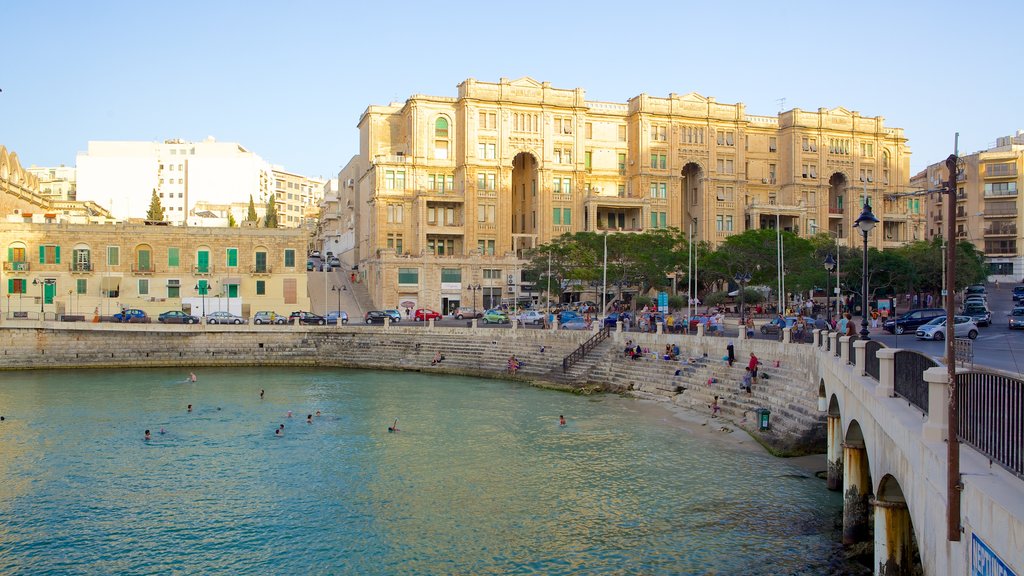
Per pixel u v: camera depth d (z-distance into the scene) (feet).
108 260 308.81
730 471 124.16
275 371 256.11
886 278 311.06
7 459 134.62
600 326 245.45
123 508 109.70
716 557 90.22
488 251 399.65
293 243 327.06
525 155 415.85
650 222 416.46
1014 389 39.58
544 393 205.77
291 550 94.79
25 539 98.43
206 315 308.40
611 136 431.43
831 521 100.37
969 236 447.42
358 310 371.76
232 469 128.98
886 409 61.16
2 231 299.79
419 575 87.56
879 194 458.09
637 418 167.53
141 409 180.34
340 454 138.41
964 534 40.93
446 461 133.49
